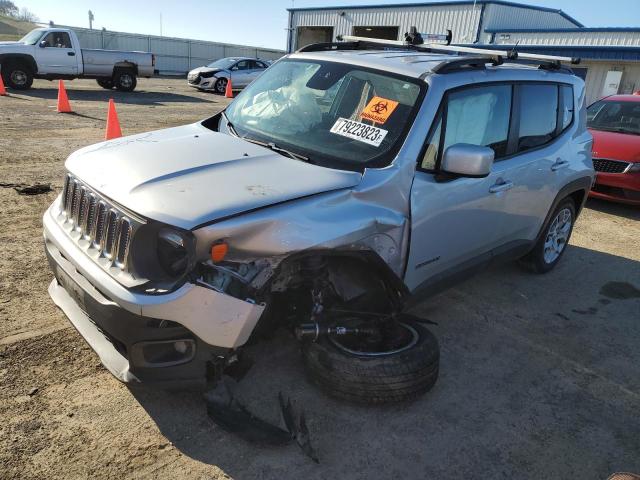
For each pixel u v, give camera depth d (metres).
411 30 4.59
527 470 2.82
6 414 2.79
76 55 18.03
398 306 3.27
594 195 8.00
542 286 5.19
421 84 3.45
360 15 32.16
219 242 2.49
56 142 9.05
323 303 3.03
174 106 16.16
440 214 3.48
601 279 5.50
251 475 2.60
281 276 2.87
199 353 2.58
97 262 2.70
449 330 4.18
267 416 2.99
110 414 2.88
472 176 3.26
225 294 2.52
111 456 2.62
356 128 3.43
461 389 3.45
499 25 27.89
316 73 3.87
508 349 3.99
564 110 4.87
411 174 3.24
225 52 36.88
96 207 2.79
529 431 3.12
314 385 3.16
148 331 2.52
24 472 2.46
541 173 4.51
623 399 3.52
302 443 2.78
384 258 3.19
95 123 11.41
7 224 5.24
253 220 2.57
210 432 2.84
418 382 3.00
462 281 4.05
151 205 2.53
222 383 2.90
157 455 2.65
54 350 3.35
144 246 2.53
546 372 3.74
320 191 2.87
